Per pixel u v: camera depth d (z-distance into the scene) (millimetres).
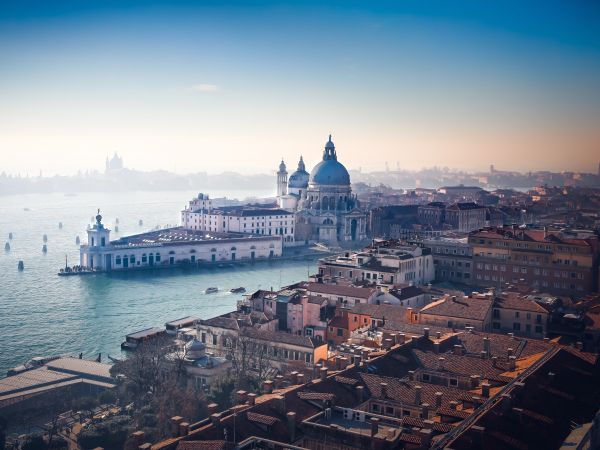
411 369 134250
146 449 89125
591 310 198875
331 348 197875
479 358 135875
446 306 193875
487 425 95812
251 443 91938
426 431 92875
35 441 145750
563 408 113750
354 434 95500
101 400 175125
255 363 179500
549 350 140875
